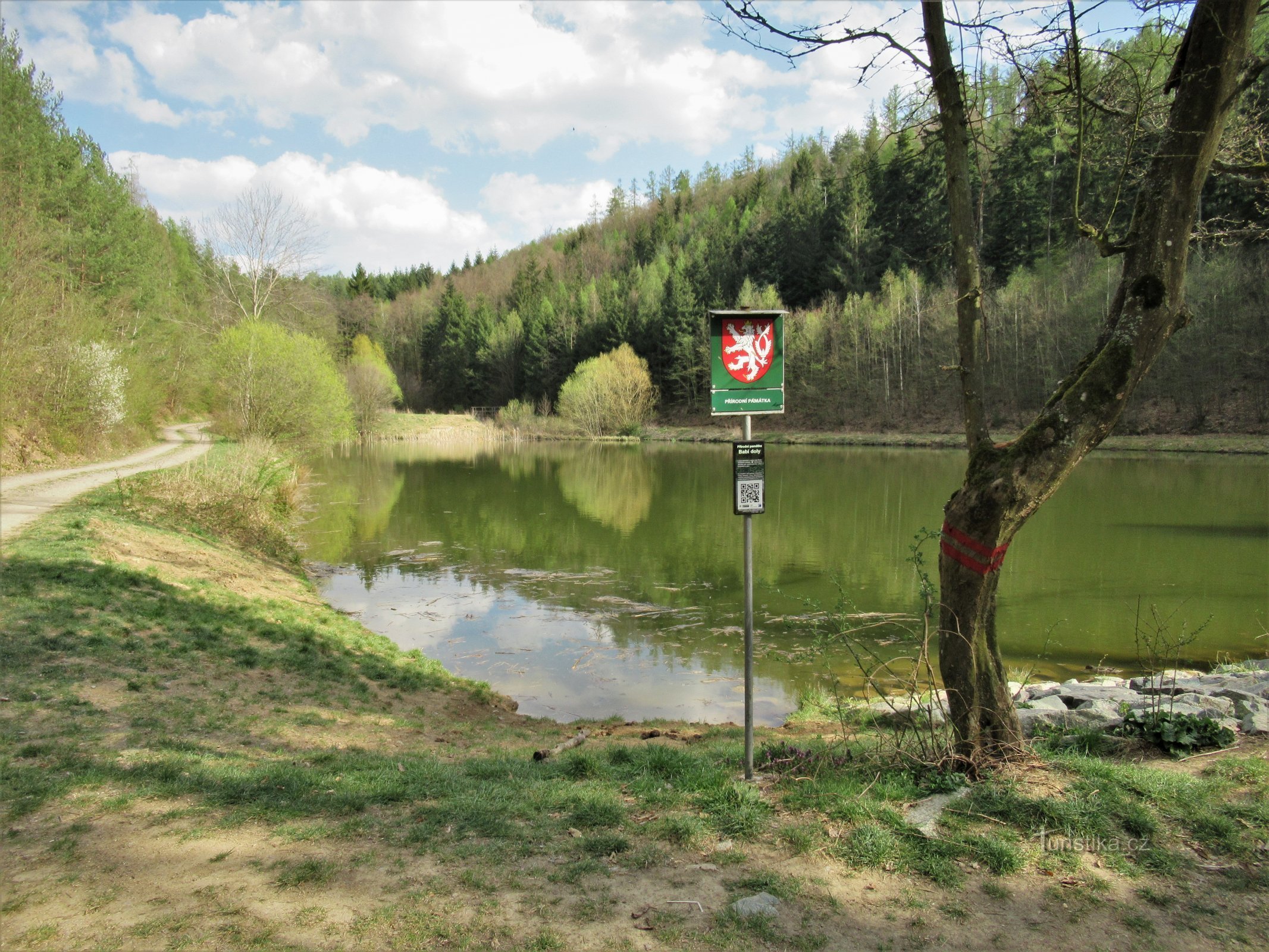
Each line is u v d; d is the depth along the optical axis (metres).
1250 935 3.23
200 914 3.38
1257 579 15.69
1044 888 3.59
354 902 3.50
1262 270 41.97
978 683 4.68
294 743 6.32
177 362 41.66
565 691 10.45
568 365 86.88
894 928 3.31
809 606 14.68
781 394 4.82
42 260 25.16
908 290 60.53
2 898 3.49
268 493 21.50
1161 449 41.09
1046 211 49.06
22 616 8.37
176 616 9.64
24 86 31.97
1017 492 4.38
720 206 129.00
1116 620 13.02
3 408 22.45
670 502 29.44
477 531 23.28
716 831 4.18
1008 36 4.42
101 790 4.70
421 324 110.75
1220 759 4.93
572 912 3.42
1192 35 4.09
